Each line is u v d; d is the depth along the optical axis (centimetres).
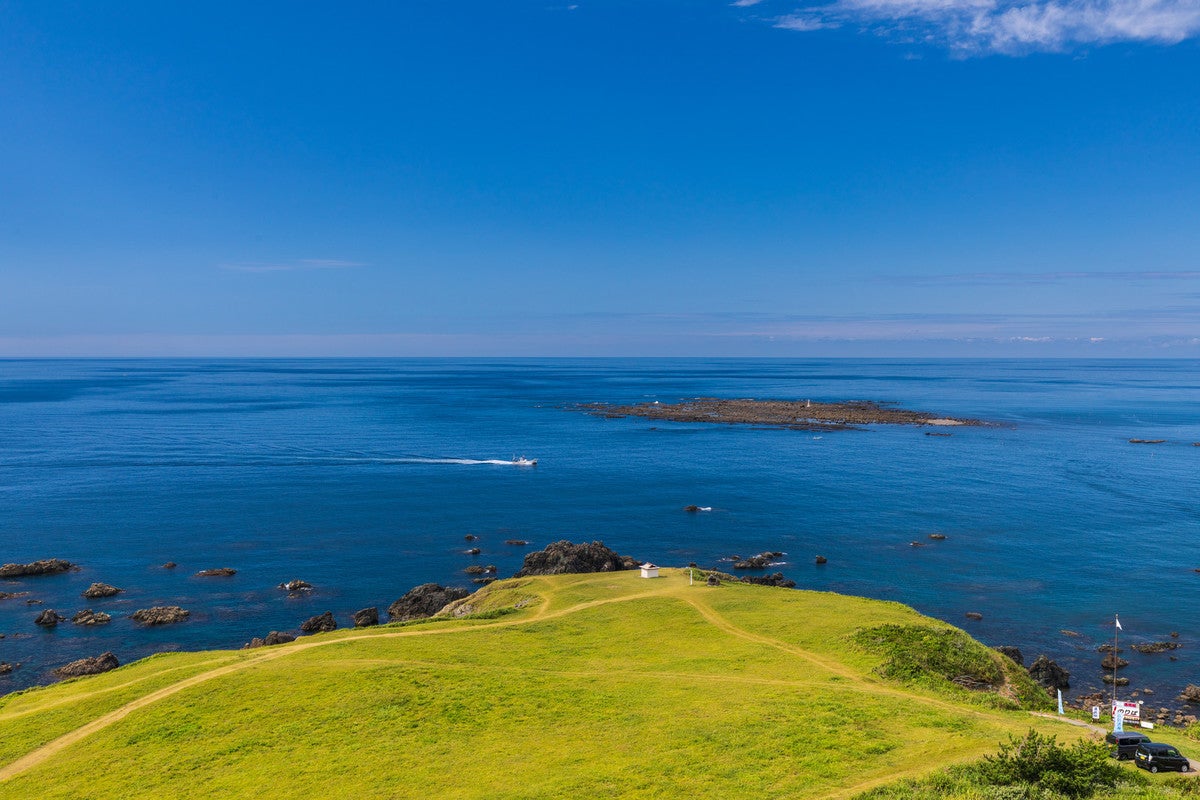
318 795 3625
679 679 5072
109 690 5053
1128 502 13525
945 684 5112
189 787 3769
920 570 9756
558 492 14350
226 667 5384
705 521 12225
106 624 7838
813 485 15012
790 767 3744
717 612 6644
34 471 15775
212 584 9119
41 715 4750
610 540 11175
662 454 18800
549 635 6097
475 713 4512
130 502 13150
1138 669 6988
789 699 4653
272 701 4709
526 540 11138
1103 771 3416
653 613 6631
